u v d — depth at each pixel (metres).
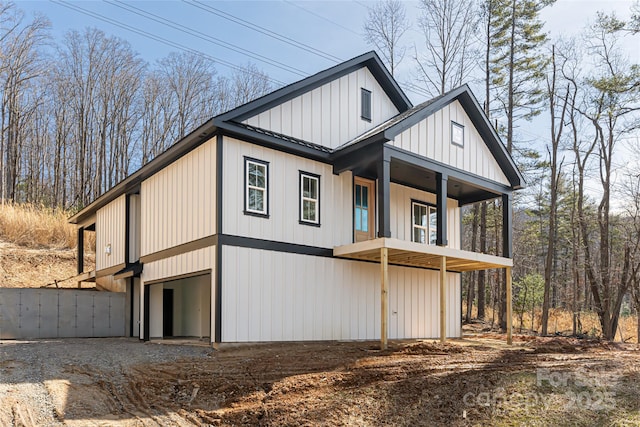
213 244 10.12
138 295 15.31
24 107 36.75
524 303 22.22
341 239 12.27
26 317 14.41
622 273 19.44
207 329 13.93
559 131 21.69
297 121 11.60
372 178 13.38
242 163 10.57
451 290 15.40
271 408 5.97
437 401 5.98
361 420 5.61
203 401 6.47
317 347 10.04
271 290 10.70
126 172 37.38
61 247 22.83
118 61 38.22
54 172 36.53
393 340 12.77
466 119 13.62
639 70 18.53
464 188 14.73
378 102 13.84
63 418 5.75
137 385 7.06
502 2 23.25
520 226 31.73
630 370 7.32
